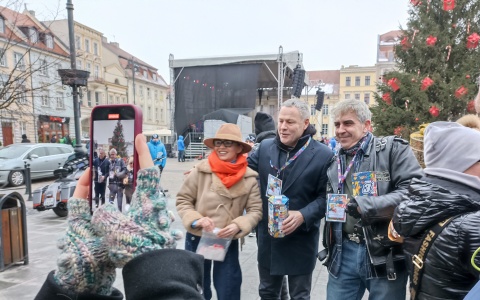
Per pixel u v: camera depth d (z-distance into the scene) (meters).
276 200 2.06
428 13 8.83
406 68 9.16
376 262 1.79
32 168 11.09
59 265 0.84
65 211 6.44
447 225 1.17
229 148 2.33
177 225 5.43
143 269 0.71
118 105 0.98
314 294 3.21
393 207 1.66
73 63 7.91
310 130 2.36
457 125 1.33
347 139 1.99
